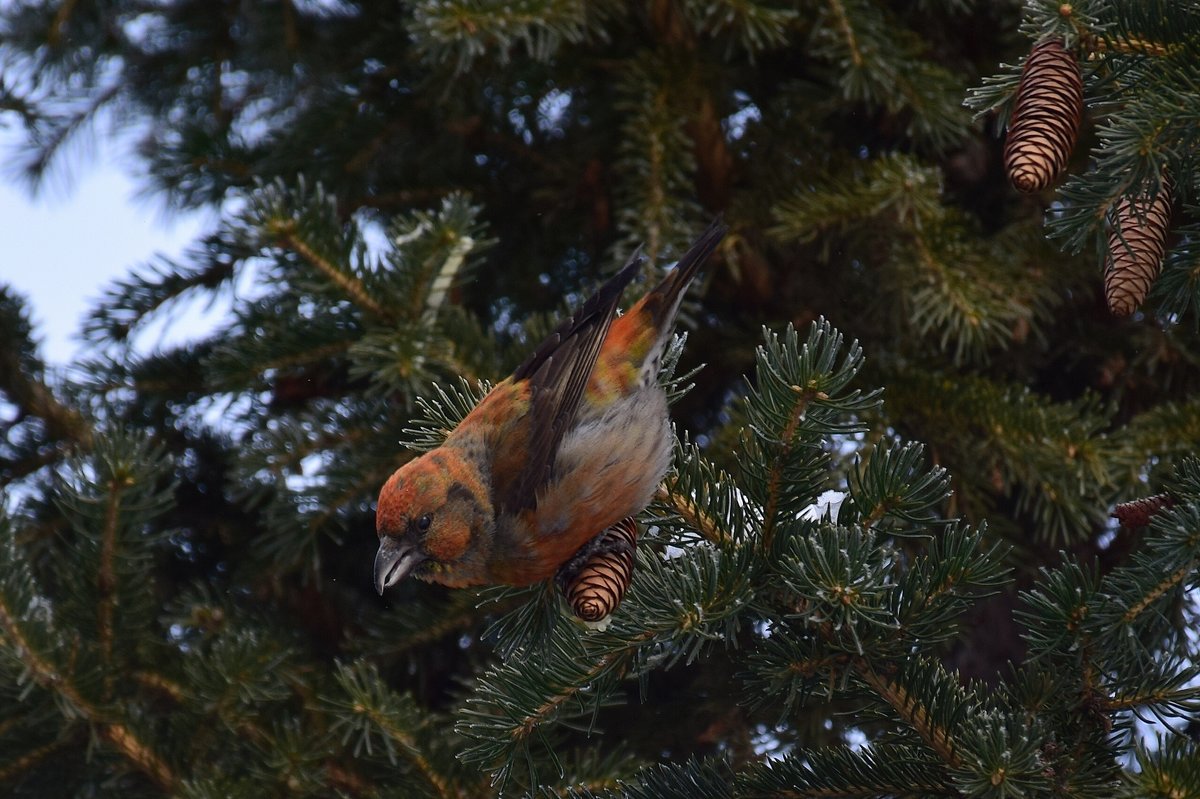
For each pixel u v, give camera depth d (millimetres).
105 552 7617
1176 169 5078
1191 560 4945
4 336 9680
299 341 8266
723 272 9602
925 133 8852
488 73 9484
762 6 8617
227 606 8711
